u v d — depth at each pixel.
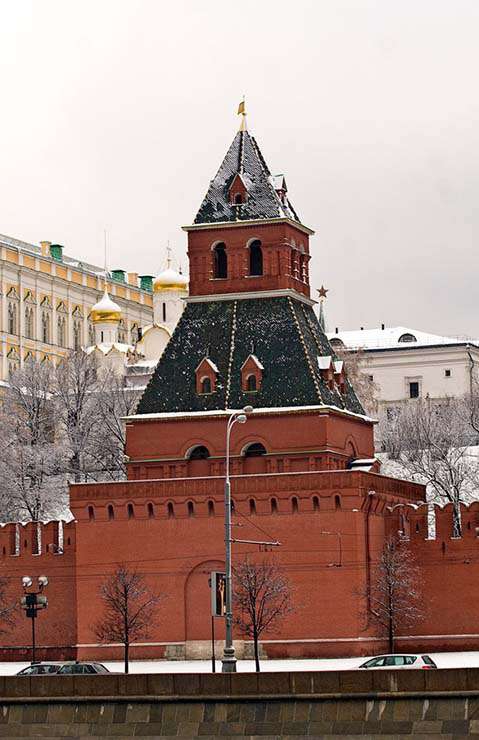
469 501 178.00
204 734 90.06
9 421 196.88
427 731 87.56
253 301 136.25
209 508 130.38
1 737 92.31
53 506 184.75
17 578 137.25
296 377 133.12
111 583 130.38
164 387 135.50
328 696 89.12
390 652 130.38
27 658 136.38
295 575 128.75
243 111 141.62
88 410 195.25
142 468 134.50
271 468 132.12
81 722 91.62
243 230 136.88
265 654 128.50
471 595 131.00
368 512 129.88
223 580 106.19
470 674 87.62
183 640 130.00
